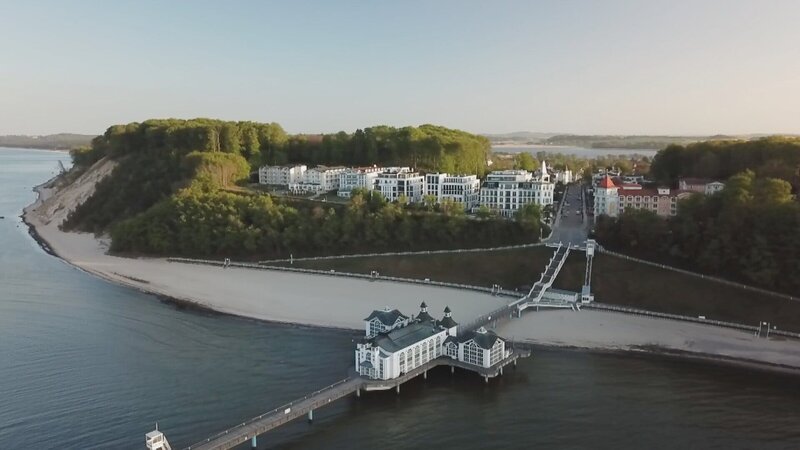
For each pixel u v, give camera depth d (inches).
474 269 6983.3
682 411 4008.4
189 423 3767.2
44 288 6993.1
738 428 3779.5
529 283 6555.1
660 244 6717.5
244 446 3577.8
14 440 3548.2
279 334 5457.7
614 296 6053.2
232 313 6063.0
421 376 4618.6
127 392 4200.3
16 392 4173.2
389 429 3804.1
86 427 3705.7
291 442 3654.0
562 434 3727.9
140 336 5374.0
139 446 3503.9
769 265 5807.1
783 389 4325.8
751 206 6210.6
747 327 5305.1
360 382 4249.5
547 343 5187.0
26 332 5428.2
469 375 4643.2
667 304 5816.9
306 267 7618.1
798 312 5374.0
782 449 3518.7
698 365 4766.2
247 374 4547.2
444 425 3855.8
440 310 6003.9
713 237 6318.9
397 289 6688.0
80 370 4579.2
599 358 4913.9
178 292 6801.2
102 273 7687.0
